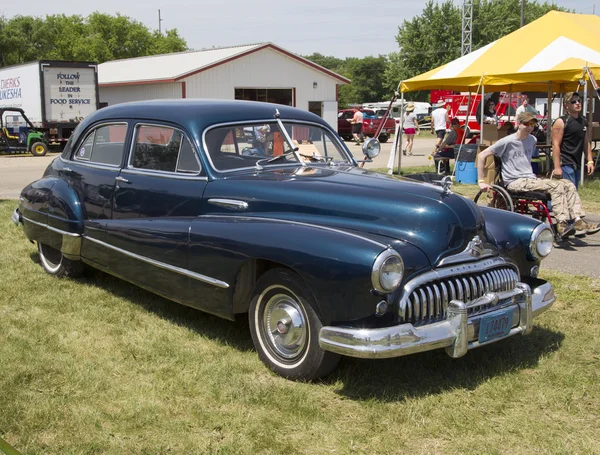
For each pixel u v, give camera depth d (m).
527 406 3.76
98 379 4.05
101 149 5.75
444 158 14.90
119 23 66.56
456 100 25.00
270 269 4.09
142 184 5.16
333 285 3.71
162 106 5.28
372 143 6.12
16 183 14.88
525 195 7.53
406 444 3.36
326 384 4.02
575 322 5.11
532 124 7.39
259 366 4.28
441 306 3.88
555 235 7.72
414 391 3.93
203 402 3.79
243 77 29.55
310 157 5.30
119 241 5.23
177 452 3.28
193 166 4.85
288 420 3.58
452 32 69.06
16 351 4.46
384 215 4.05
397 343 3.59
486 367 4.27
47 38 66.75
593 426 3.54
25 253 7.25
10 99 28.23
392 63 73.06
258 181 4.57
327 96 32.38
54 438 3.39
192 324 5.05
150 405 3.72
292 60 30.89
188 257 4.54
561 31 13.44
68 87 25.80
